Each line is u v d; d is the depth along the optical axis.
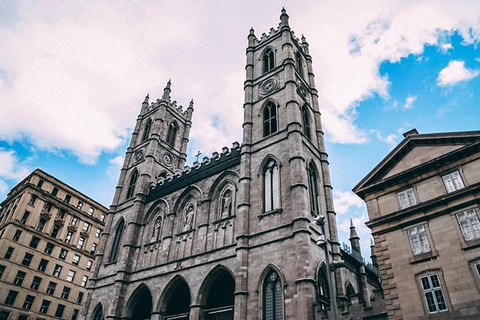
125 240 48.56
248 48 56.44
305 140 42.25
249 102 48.56
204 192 44.97
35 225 76.62
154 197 52.03
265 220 36.12
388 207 31.14
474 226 25.70
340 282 35.62
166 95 69.50
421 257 27.09
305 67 55.69
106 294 45.72
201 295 36.12
